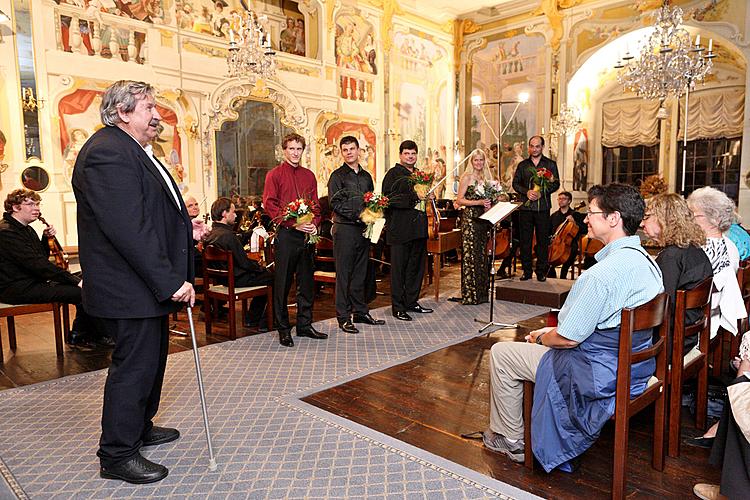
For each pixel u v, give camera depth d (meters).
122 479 2.25
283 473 2.32
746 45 8.59
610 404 2.10
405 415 2.98
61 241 6.79
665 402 2.32
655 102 11.87
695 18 9.07
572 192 11.29
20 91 6.39
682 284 2.52
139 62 7.42
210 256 4.54
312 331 4.48
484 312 5.50
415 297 5.41
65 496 2.14
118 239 2.08
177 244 2.34
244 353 4.06
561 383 2.17
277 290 4.23
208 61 8.13
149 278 2.12
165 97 7.67
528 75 11.16
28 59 6.44
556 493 2.17
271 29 9.10
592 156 12.49
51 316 5.56
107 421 2.24
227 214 4.68
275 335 4.60
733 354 3.16
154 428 2.63
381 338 4.48
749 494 1.91
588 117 11.93
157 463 2.39
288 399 3.16
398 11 10.88
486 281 6.02
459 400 3.19
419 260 5.34
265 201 4.21
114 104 2.19
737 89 10.90
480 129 12.06
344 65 10.05
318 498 2.13
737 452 1.95
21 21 6.36
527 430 2.36
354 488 2.20
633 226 2.19
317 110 9.62
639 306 2.02
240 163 8.65
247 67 7.28
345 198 4.53
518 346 2.39
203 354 4.04
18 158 6.43
